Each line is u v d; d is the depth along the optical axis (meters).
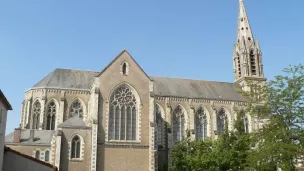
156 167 66.69
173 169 65.75
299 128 45.34
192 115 87.62
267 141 47.06
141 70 69.50
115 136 64.38
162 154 81.31
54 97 79.56
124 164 62.56
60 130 61.91
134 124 66.25
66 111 79.38
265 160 47.25
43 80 83.44
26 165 43.44
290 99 46.44
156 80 93.38
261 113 50.50
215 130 88.38
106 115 64.38
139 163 63.44
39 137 71.31
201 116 90.19
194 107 89.25
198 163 60.62
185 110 88.25
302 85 46.16
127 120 66.06
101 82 66.06
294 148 43.91
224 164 59.00
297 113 45.28
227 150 60.44
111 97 66.12
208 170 60.84
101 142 62.53
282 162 45.47
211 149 65.50
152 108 67.50
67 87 81.25
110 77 66.94
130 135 65.31
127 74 68.19
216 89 98.12
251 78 102.25
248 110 53.72
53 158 62.03
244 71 103.38
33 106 79.44
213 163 60.06
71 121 64.81
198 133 88.44
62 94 79.94
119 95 66.94
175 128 86.62
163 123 84.62
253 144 52.56
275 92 48.19
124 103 66.75
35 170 43.84
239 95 97.56
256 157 47.44
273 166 47.34
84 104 80.94
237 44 109.56
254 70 105.31
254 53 106.88
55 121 78.31
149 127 66.12
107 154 62.31
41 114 77.00
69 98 80.38
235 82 106.12
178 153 65.94
